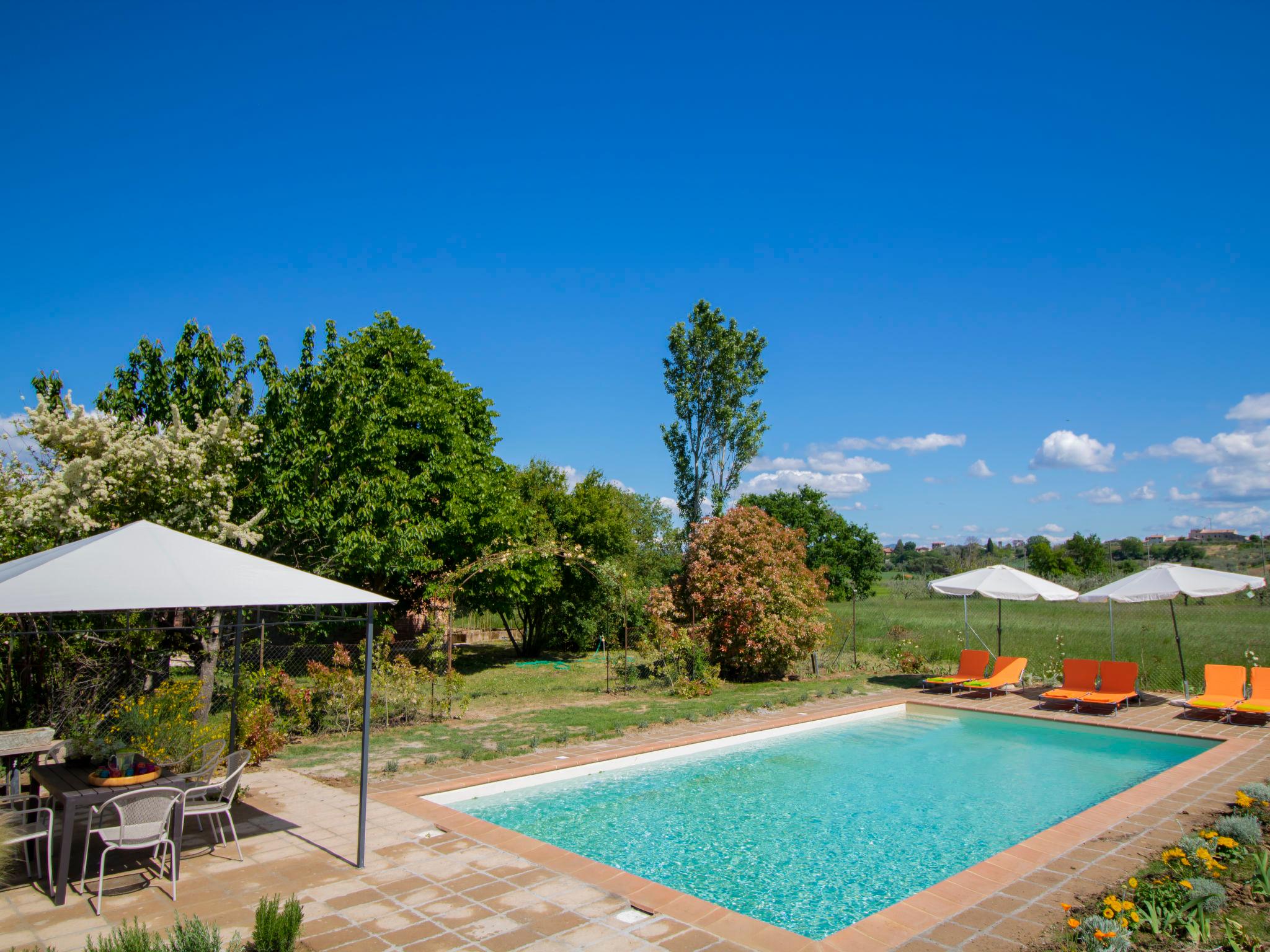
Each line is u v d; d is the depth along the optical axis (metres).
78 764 7.21
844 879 7.62
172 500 12.38
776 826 9.17
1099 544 54.50
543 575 24.11
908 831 9.02
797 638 19.48
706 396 29.34
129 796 6.00
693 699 16.73
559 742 12.13
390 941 5.28
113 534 6.59
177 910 5.79
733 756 12.51
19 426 11.91
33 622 10.77
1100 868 6.71
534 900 6.03
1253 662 16.67
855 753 12.77
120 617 11.62
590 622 26.66
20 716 10.76
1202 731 13.14
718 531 20.36
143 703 9.17
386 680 13.65
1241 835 6.99
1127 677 15.77
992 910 5.89
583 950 5.18
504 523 21.95
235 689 9.57
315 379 16.12
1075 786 10.91
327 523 15.86
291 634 18.25
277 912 5.09
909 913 5.87
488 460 24.39
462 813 8.52
